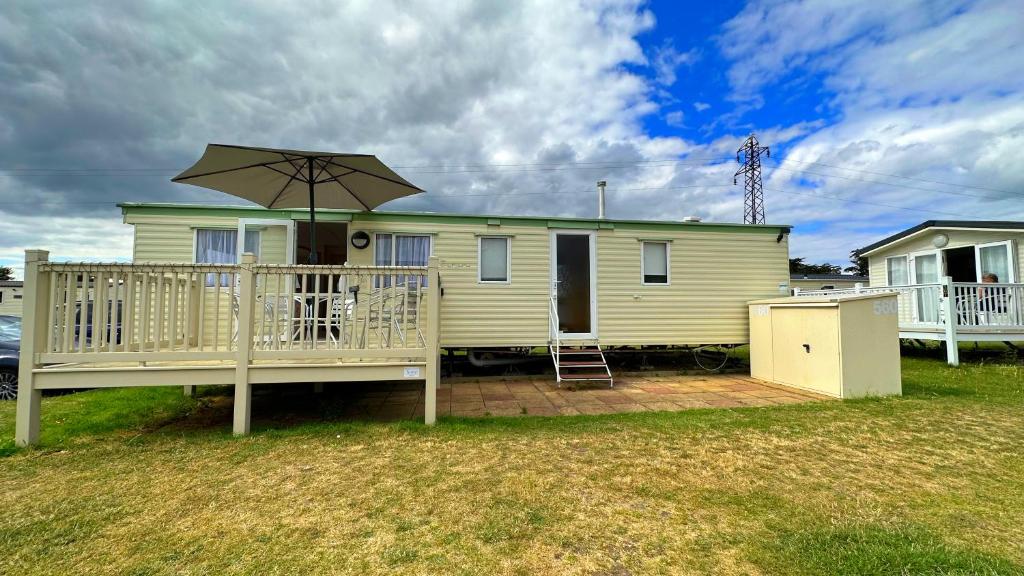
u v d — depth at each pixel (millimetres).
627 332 8242
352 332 4473
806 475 3105
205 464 3346
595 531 2311
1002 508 2568
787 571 1929
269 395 6301
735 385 7074
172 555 2076
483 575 1912
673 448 3703
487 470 3203
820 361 6195
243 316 4223
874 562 1964
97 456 3543
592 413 5102
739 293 8594
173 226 6984
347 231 7605
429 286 4531
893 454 3525
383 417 4961
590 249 8266
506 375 8172
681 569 1957
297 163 5484
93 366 4113
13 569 1952
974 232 10359
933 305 9383
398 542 2199
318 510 2564
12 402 6035
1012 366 8172
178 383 4129
